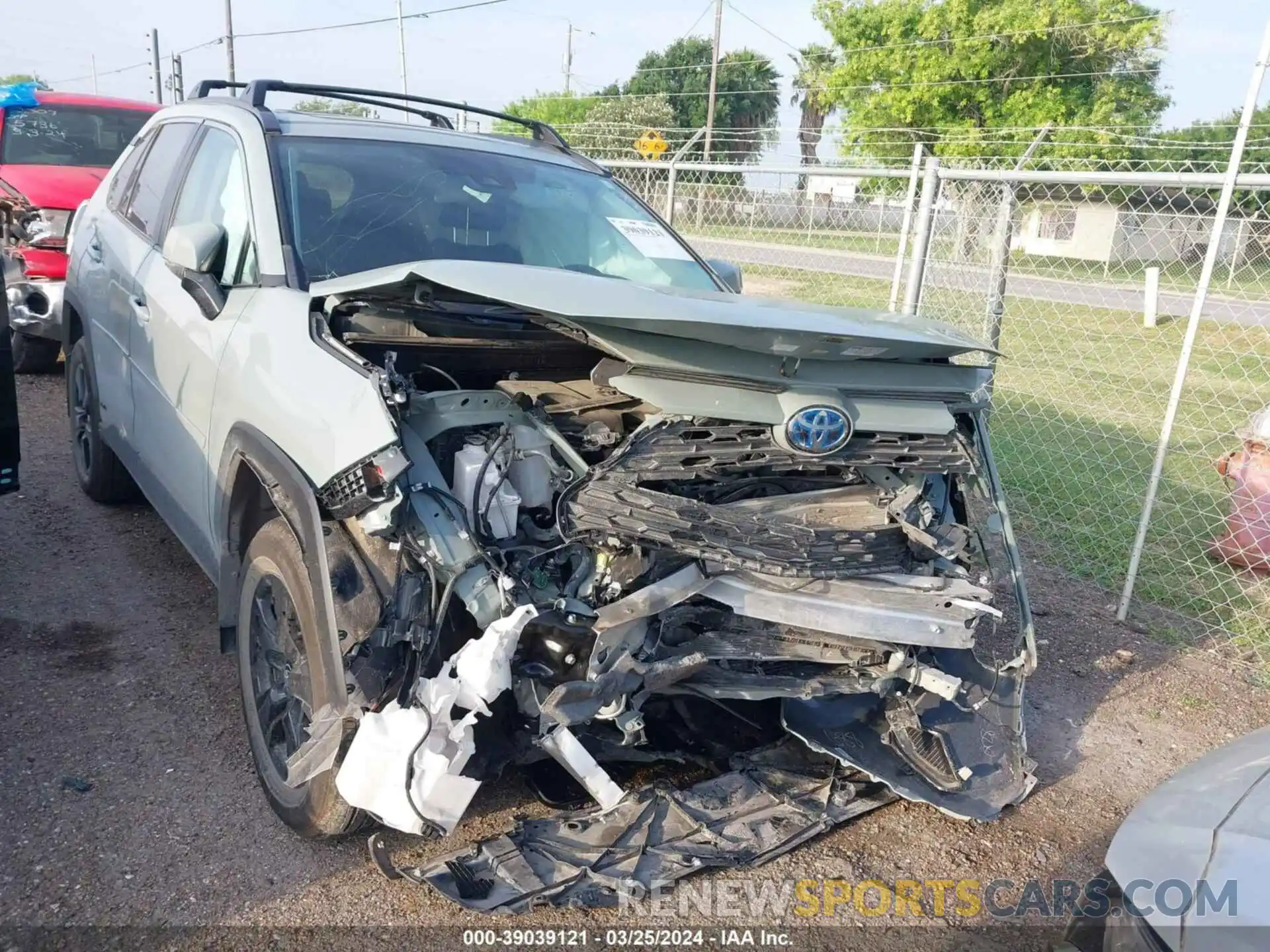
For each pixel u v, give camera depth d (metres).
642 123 35.47
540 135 4.88
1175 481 7.27
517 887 2.66
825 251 9.35
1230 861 2.12
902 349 2.75
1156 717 4.24
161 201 4.33
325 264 3.32
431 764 2.34
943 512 3.20
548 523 2.79
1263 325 6.14
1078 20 24.33
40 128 8.36
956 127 25.47
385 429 2.45
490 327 3.02
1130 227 6.63
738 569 2.73
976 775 3.34
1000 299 5.67
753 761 3.33
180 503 3.70
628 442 2.62
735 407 2.66
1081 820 3.45
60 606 4.19
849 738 3.30
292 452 2.68
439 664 2.51
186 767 3.22
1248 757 2.54
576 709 2.53
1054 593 5.45
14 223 7.04
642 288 2.92
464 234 3.72
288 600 2.84
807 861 3.06
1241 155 4.54
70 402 5.37
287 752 2.92
